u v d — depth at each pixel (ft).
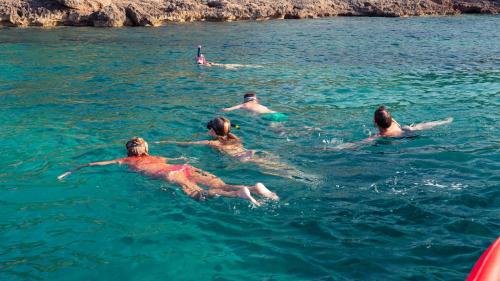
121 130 29.78
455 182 20.51
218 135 26.53
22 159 24.72
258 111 33.50
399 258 14.93
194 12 109.40
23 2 99.76
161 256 15.48
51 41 76.54
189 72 50.60
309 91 41.24
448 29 93.71
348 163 23.15
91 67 54.03
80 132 29.43
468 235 16.17
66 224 17.67
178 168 21.76
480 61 57.36
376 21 110.11
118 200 19.56
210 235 16.72
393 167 22.44
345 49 68.44
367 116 32.48
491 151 24.34
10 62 57.31
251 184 20.93
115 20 98.94
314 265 14.73
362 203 18.75
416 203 18.54
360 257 15.03
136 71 51.39
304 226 17.10
